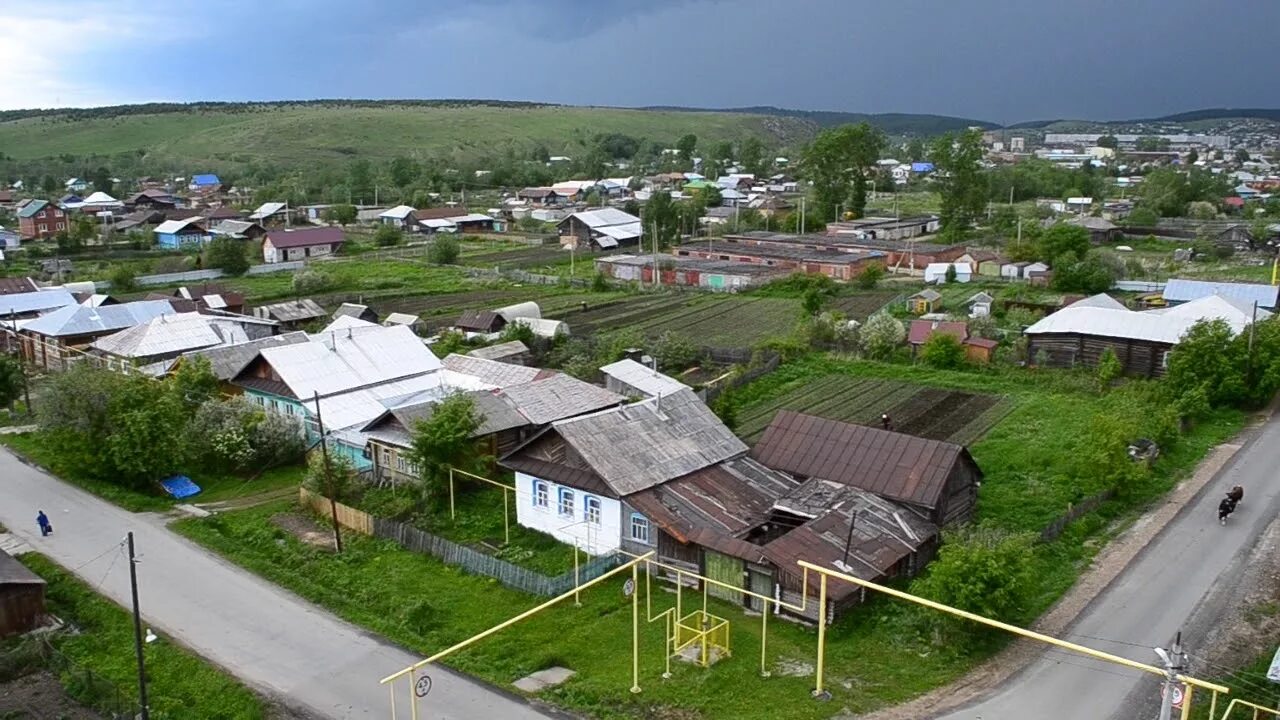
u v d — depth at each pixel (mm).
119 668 33031
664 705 29750
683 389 48281
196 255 129125
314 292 110312
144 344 69625
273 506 48062
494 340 80188
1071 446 53094
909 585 36969
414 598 37531
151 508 47844
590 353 75812
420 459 46312
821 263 116562
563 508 42094
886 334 75000
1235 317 67688
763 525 39719
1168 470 49875
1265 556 39625
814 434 44375
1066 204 182500
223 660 33312
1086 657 32250
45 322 78312
